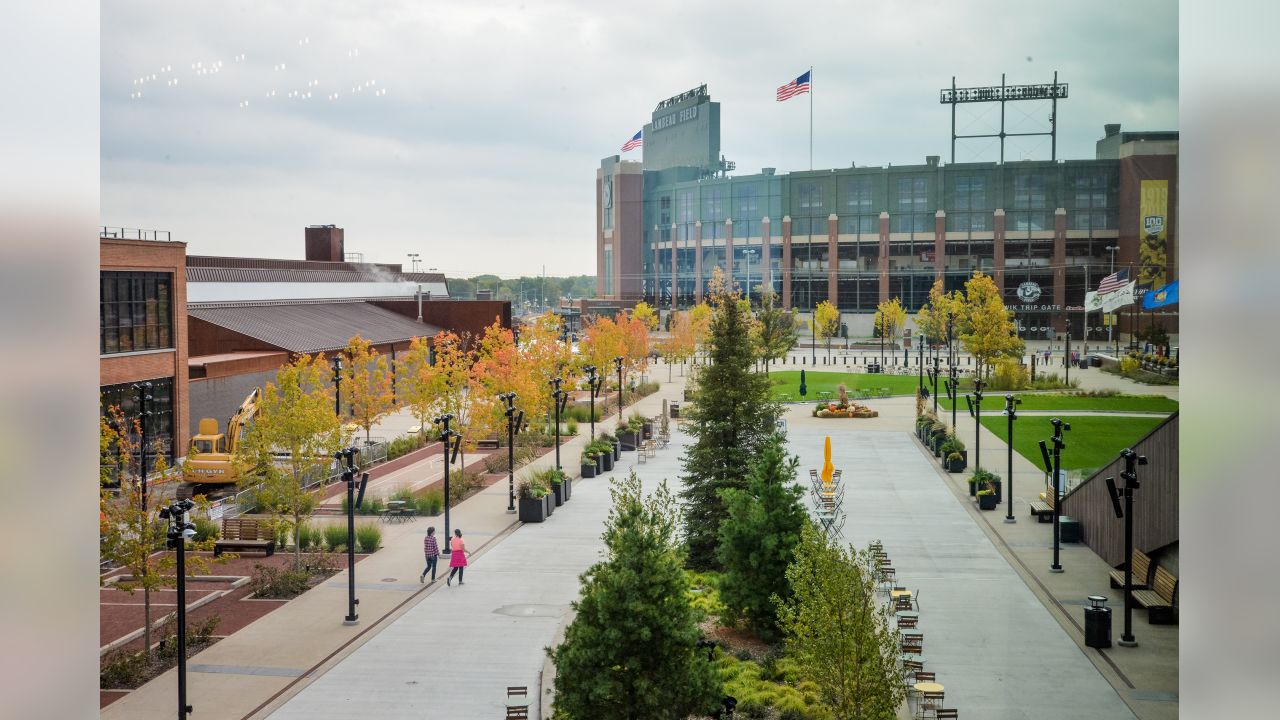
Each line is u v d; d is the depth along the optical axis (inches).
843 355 4352.9
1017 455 1904.5
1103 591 1103.0
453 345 2758.4
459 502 1727.4
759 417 1328.7
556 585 1210.6
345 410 2415.1
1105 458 1205.7
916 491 1764.3
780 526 984.3
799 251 4532.5
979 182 3006.9
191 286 2970.0
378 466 2105.1
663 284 5728.3
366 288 4084.6
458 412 2417.6
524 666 934.4
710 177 5674.2
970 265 3029.0
